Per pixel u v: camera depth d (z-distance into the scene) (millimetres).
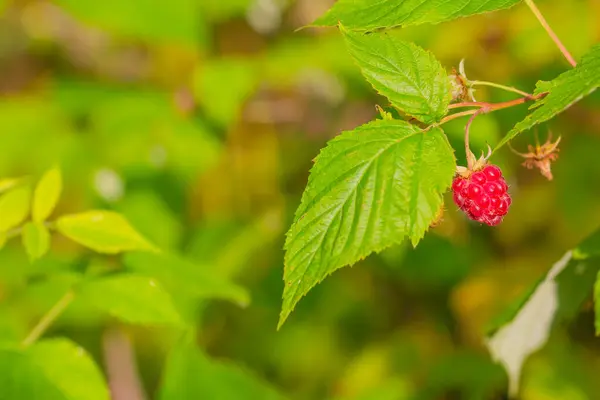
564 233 863
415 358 873
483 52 792
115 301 626
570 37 771
